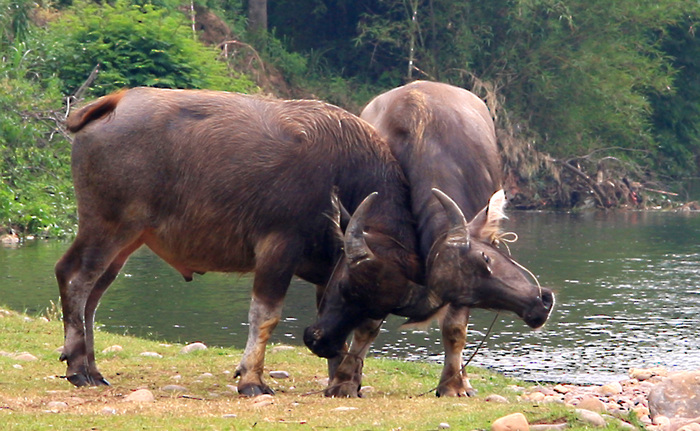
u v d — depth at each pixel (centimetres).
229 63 7900
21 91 5778
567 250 5412
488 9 9012
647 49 9619
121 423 1673
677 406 1839
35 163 5725
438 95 2217
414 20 8825
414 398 2059
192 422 1681
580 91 8850
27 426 1642
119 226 2097
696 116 10738
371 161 2067
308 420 1716
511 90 8925
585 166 8669
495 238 1942
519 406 1766
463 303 1900
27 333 2761
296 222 2050
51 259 4547
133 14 6525
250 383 2056
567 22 9000
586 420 1702
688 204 8425
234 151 2055
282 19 9888
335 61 9706
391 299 1972
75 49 6456
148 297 3844
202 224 2070
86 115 2078
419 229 2022
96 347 2639
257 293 2066
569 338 3206
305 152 2053
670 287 4181
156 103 2094
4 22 6159
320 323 2023
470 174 2089
